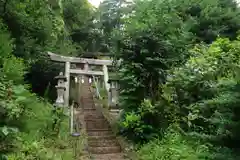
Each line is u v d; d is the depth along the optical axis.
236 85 4.89
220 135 5.13
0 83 5.87
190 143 6.31
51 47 14.45
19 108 5.88
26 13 9.19
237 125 4.69
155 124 8.34
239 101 4.70
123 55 9.25
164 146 6.95
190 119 6.77
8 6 8.55
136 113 8.71
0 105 5.34
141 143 8.05
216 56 7.65
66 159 6.59
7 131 4.89
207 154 5.25
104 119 11.12
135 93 9.22
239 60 6.85
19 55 9.38
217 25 12.09
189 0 12.40
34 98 7.61
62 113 10.49
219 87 6.48
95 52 23.67
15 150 5.48
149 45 8.91
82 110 13.14
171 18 9.44
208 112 6.43
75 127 9.68
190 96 7.58
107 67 17.77
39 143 6.64
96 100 15.42
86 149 7.87
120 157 7.58
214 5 12.43
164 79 8.86
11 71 6.78
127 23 9.66
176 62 8.93
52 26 11.73
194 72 7.55
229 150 4.80
